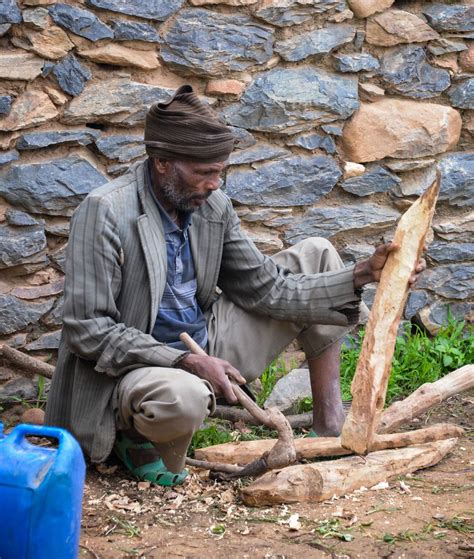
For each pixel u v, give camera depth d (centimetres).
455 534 320
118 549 311
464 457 394
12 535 252
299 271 393
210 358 342
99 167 450
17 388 446
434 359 504
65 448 256
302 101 484
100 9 436
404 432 405
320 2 479
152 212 352
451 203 532
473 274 539
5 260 433
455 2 516
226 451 380
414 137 512
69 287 343
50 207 438
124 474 373
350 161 505
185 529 327
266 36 471
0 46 424
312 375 400
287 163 488
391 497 349
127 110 446
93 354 343
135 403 338
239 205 485
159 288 353
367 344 354
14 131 428
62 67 431
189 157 337
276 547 311
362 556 304
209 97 469
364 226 510
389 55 505
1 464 256
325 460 384
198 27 456
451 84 523
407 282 350
